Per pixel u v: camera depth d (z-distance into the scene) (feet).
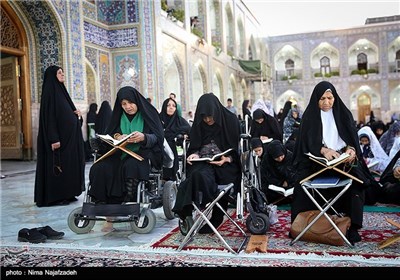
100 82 30.40
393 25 72.08
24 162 26.43
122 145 9.84
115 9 31.76
